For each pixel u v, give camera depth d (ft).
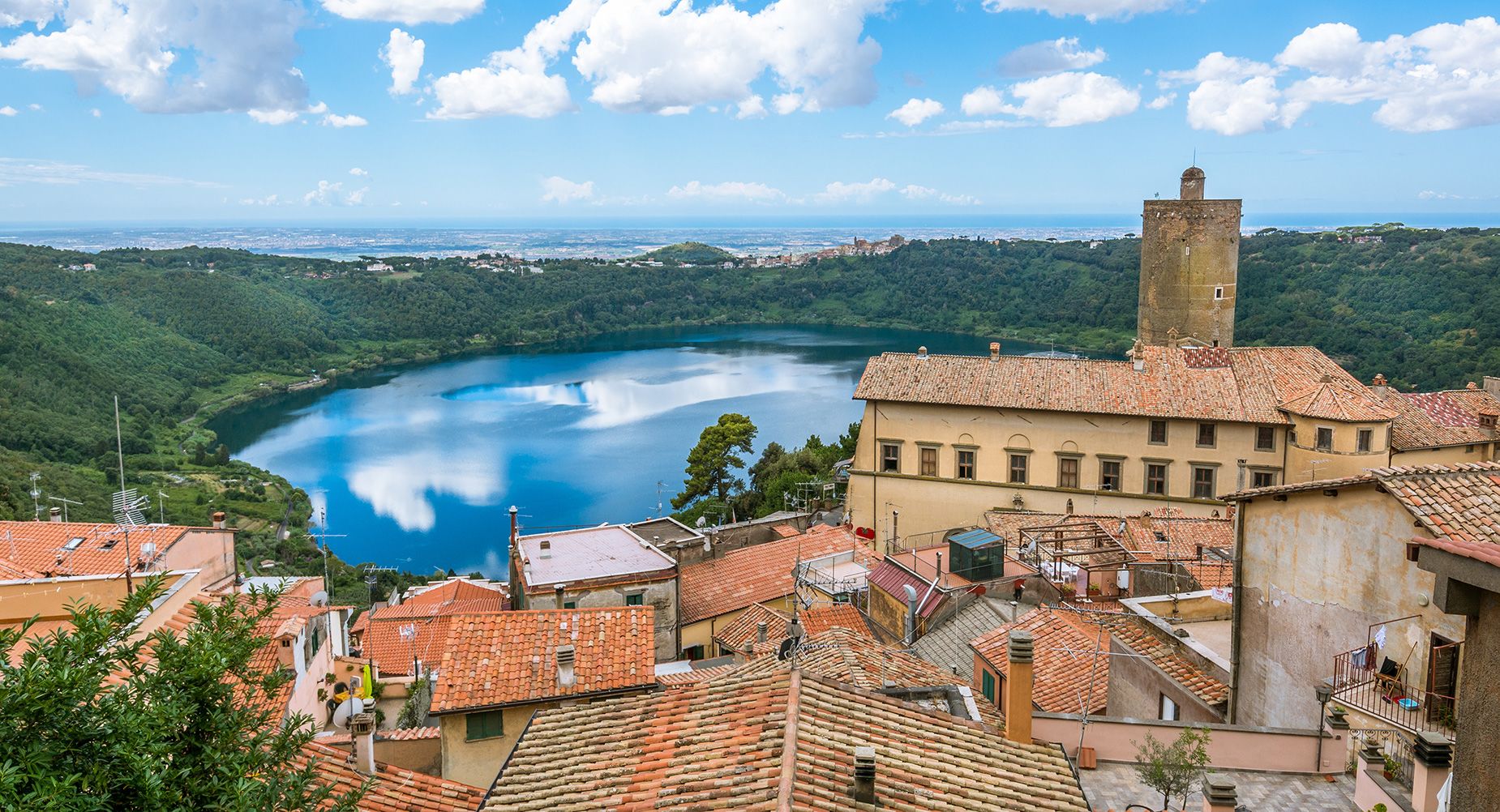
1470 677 34.12
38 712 40.04
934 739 60.64
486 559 371.97
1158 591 128.36
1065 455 214.90
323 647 121.39
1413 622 69.31
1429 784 51.37
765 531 221.66
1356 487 73.67
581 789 57.41
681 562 193.67
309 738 54.80
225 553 151.94
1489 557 32.63
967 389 224.74
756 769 53.62
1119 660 93.66
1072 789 58.90
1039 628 102.42
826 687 63.16
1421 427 197.36
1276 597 81.35
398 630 171.53
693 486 365.61
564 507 423.23
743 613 172.55
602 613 98.53
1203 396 205.77
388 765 78.18
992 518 194.29
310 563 333.21
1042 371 224.74
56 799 36.27
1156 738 71.41
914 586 135.33
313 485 471.21
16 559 127.44
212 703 48.06
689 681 95.04
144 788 40.65
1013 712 64.28
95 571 123.85
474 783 87.04
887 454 233.14
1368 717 69.72
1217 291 280.51
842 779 53.01
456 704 86.33
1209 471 203.72
